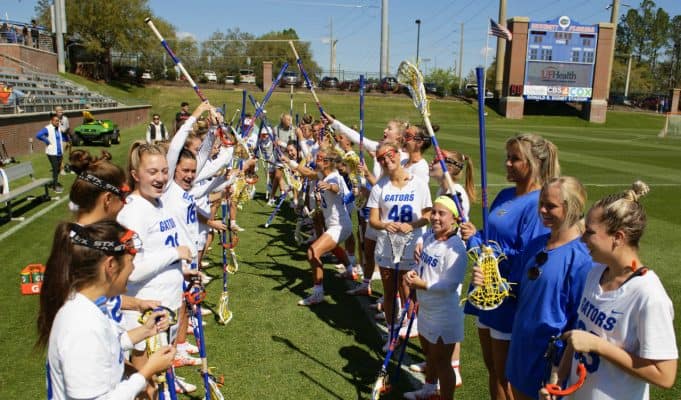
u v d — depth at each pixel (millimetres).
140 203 3701
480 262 3234
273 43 71375
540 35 49312
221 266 7668
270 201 12188
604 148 26578
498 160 20531
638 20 103875
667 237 9391
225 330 5492
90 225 2381
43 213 10344
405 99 54156
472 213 11180
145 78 54500
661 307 2271
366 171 6648
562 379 2664
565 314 2824
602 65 50406
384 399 4262
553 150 3414
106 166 3172
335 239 6148
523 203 3402
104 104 33156
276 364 4777
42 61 37844
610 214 2367
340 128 7457
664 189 14266
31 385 4336
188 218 4609
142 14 49906
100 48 47250
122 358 2486
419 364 4727
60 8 40844
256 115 7098
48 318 2311
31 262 7406
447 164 4762
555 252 2881
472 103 55812
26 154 19594
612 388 2441
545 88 50406
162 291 3686
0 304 5934
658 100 63125
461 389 4410
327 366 4758
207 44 72562
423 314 3965
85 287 2297
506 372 3125
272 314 5918
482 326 3678
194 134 5793
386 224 4879
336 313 5969
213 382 3840
